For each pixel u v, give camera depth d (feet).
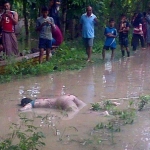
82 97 34.42
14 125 27.53
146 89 37.04
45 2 61.05
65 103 31.12
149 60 54.54
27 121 28.04
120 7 78.74
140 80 40.98
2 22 45.98
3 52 46.50
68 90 37.01
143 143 24.25
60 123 27.94
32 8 64.59
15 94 35.81
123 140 24.73
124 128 26.73
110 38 54.13
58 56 54.03
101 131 26.27
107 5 74.23
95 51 60.70
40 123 27.99
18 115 29.78
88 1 63.41
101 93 35.73
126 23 57.31
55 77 42.86
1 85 39.34
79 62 51.67
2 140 24.84
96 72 45.57
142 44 67.92
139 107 30.68
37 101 31.83
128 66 49.60
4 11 46.68
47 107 31.63
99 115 29.55
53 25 48.67
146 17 70.13
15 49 47.06
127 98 33.91
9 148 22.74
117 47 66.03
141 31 64.34
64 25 65.41
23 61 46.03
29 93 36.14
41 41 48.49
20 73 43.80
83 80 41.27
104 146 23.90
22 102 32.24
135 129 26.53
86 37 52.24
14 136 25.44
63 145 24.08
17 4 66.74
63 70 46.42
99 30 70.90
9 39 46.11
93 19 52.39
